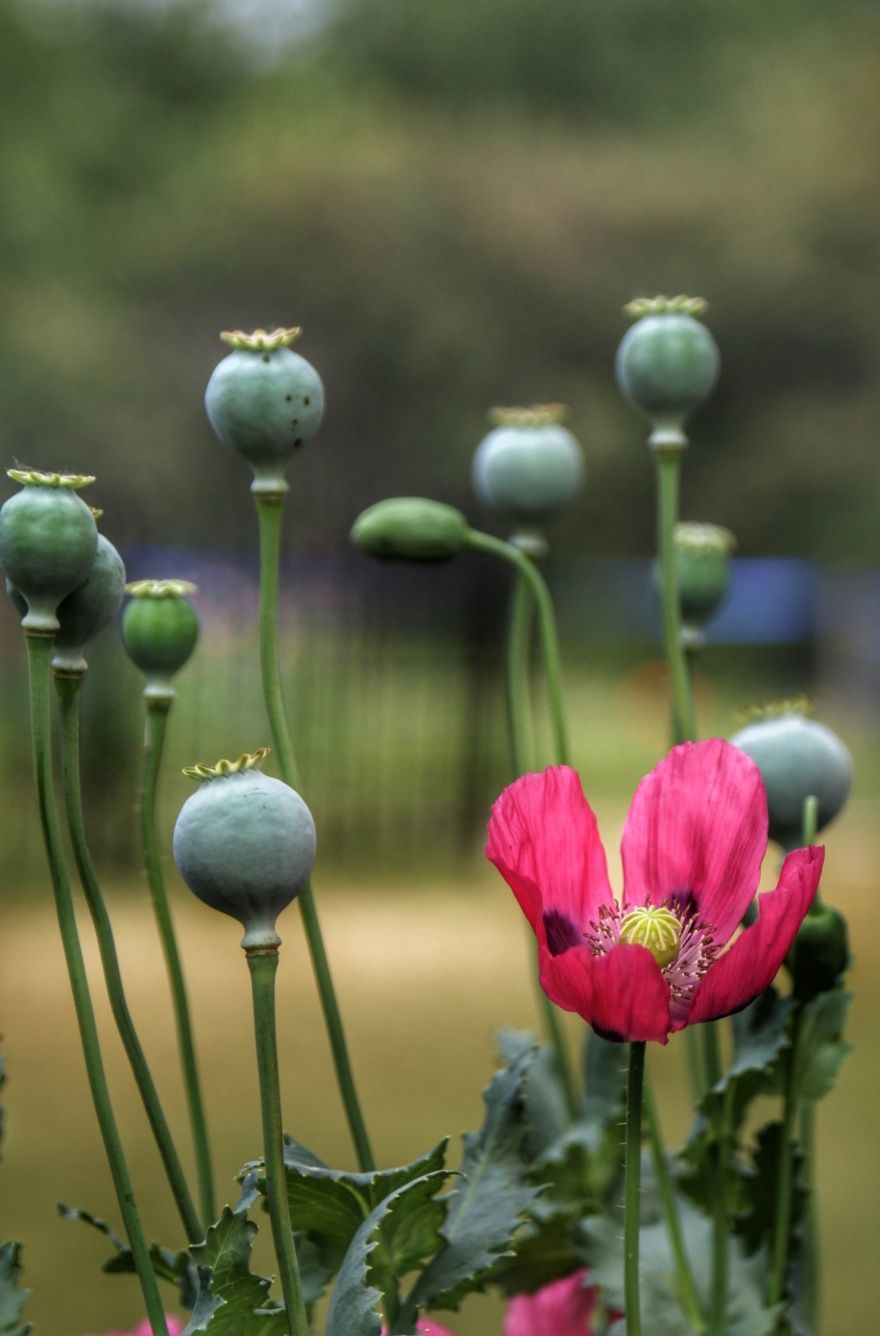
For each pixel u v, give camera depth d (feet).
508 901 29.17
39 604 2.21
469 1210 2.64
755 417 72.38
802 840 2.97
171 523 55.26
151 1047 17.95
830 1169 12.39
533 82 80.23
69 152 64.08
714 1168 2.94
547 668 3.40
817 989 2.81
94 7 71.92
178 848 2.12
